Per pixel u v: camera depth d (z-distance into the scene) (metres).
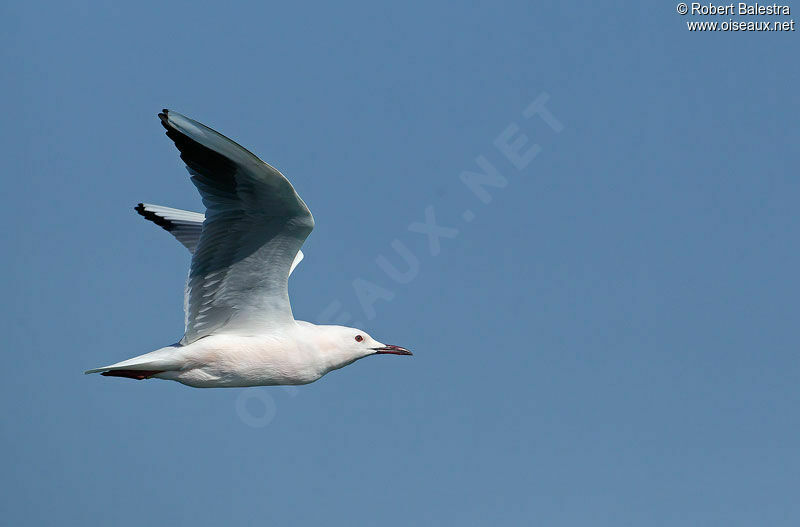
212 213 12.19
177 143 11.84
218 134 11.31
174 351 12.61
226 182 11.87
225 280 12.65
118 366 12.25
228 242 12.38
